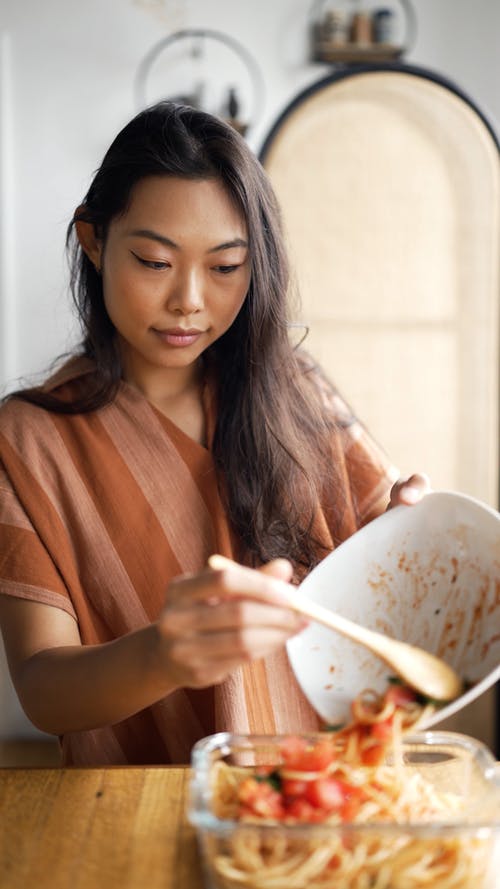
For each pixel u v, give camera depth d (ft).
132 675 2.93
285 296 3.89
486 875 2.36
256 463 3.92
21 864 2.62
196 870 2.60
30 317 9.96
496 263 8.43
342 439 4.27
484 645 2.78
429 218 8.41
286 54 9.67
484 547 2.90
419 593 2.99
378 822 2.47
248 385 3.94
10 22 9.62
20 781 3.09
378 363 8.60
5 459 3.78
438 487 8.72
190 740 3.86
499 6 9.60
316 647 2.92
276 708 3.89
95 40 9.68
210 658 2.51
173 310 3.42
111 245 3.46
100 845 2.72
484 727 8.77
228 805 2.53
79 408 3.87
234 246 3.41
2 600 3.71
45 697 3.20
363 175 8.34
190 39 9.65
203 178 3.34
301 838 2.25
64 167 9.82
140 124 3.46
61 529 3.76
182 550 3.84
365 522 4.25
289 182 8.33
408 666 2.57
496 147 8.25
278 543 3.94
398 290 8.51
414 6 9.61
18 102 9.72
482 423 8.64
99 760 3.84
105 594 3.79
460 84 9.68
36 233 9.88
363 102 8.23
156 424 3.88
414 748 2.79
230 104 9.43
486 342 8.55
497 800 2.53
